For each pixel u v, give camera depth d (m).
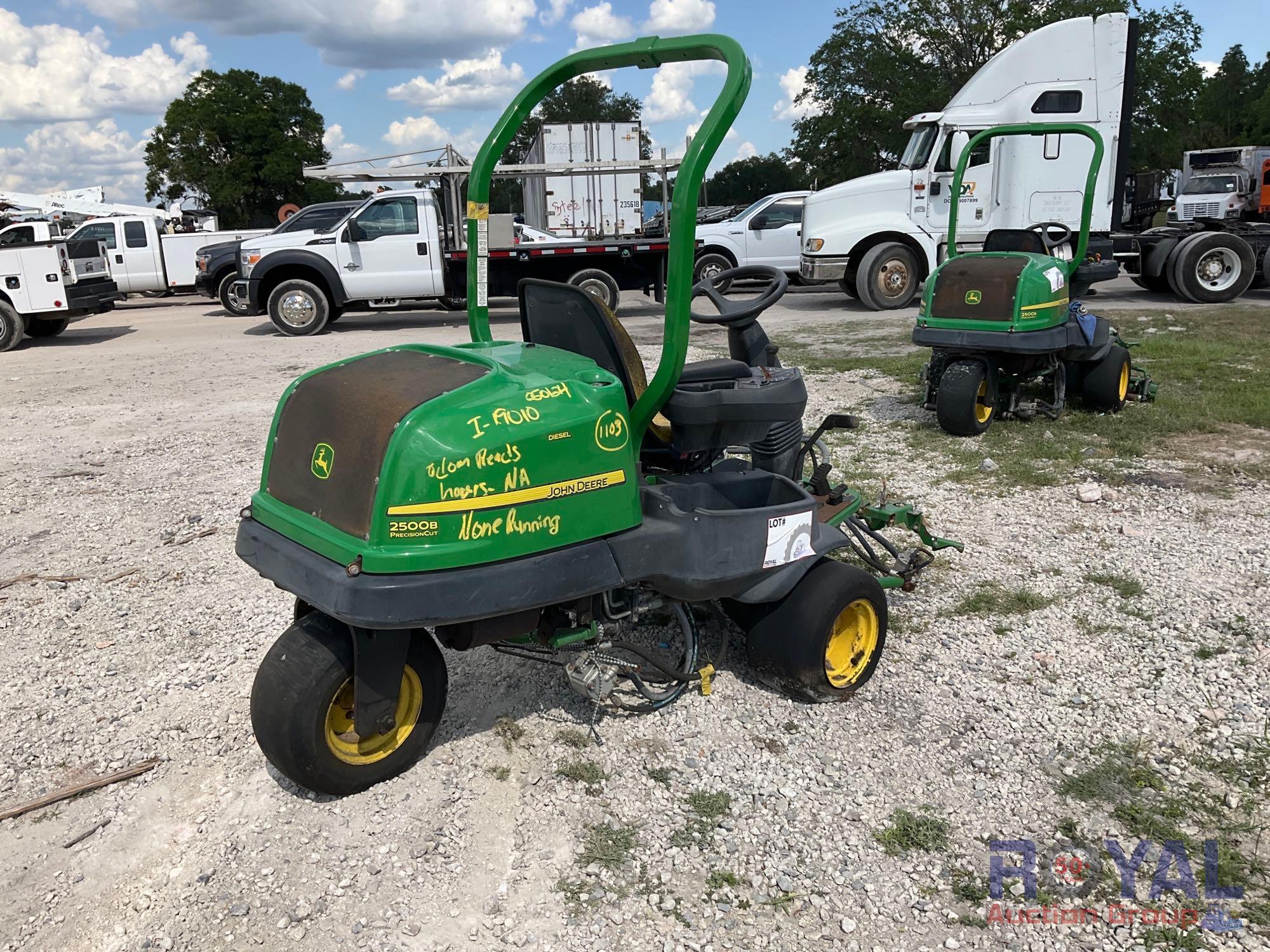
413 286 14.50
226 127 55.31
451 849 2.76
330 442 2.75
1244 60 90.69
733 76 2.73
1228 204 22.00
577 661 3.11
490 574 2.62
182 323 16.98
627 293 19.89
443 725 3.38
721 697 3.54
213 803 3.01
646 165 15.69
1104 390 7.30
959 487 5.91
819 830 2.83
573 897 2.57
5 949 2.43
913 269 14.32
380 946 2.41
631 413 3.00
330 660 2.78
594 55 3.09
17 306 13.85
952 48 36.03
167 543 5.38
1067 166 13.49
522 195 22.17
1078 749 3.21
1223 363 9.09
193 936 2.46
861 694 3.58
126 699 3.66
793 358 10.37
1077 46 13.19
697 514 3.04
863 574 3.48
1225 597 4.25
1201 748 3.18
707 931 2.45
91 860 2.77
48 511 6.00
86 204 27.30
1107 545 4.91
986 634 4.02
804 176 52.97
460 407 2.63
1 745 3.35
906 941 2.42
